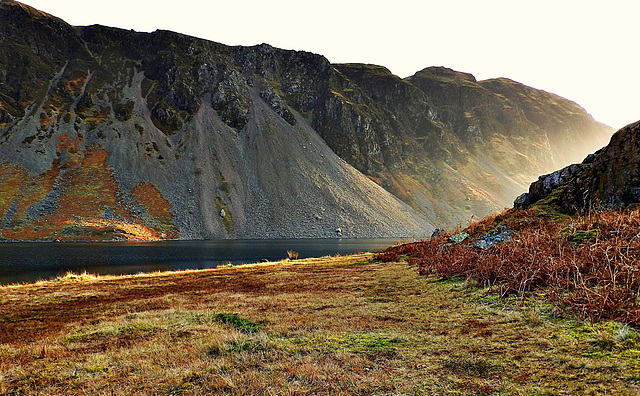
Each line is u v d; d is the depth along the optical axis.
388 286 16.97
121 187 146.75
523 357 7.00
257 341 9.13
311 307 13.33
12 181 132.25
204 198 154.25
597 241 12.12
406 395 5.81
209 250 82.75
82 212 125.44
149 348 9.19
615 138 20.44
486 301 11.97
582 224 15.95
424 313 11.30
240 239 135.12
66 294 20.14
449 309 11.61
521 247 14.87
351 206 171.62
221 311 13.52
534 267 12.64
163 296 18.52
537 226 19.09
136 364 7.98
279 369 7.23
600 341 7.31
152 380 7.07
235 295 17.47
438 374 6.55
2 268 51.41
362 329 9.89
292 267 31.27
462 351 7.64
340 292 16.41
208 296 17.69
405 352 7.84
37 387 7.02
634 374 5.72
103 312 14.96
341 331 9.77
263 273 27.67
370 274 21.97
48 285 24.75
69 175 144.62
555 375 6.05
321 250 83.88
